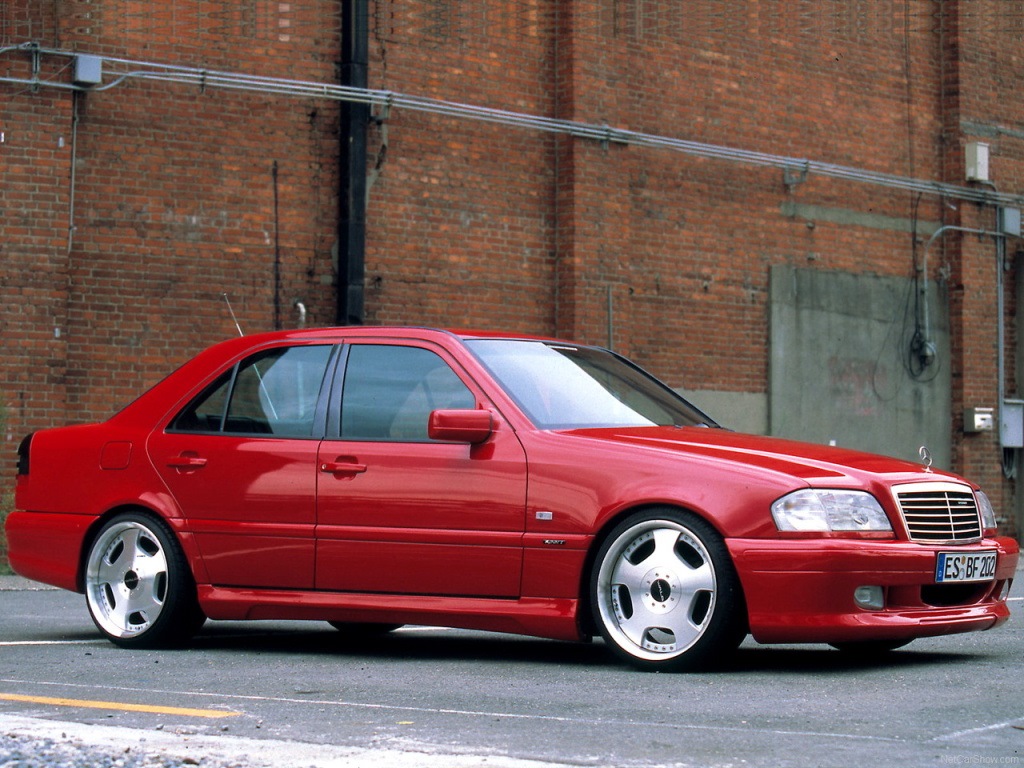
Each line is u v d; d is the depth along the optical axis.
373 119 19.22
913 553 8.16
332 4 19.05
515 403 8.83
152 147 17.73
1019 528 26.88
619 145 21.20
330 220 18.97
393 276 19.39
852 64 24.67
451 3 20.03
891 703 7.04
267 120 18.56
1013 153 26.95
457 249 19.97
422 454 8.87
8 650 9.58
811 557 7.91
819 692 7.41
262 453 9.34
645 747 5.84
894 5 25.38
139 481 9.73
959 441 25.91
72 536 9.96
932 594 8.44
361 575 8.95
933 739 6.06
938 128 26.08
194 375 9.91
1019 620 11.95
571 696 7.31
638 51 21.75
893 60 25.34
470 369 9.02
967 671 8.28
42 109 16.80
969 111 26.16
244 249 18.34
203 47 18.12
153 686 7.81
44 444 10.30
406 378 9.20
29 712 6.75
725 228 22.72
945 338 25.92
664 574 8.19
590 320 20.80
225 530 9.36
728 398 22.64
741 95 23.02
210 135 18.14
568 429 8.78
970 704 7.02
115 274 17.47
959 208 26.02
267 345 9.77
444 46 19.95
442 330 9.32
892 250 25.14
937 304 25.84
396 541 8.83
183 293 17.89
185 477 9.56
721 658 8.18
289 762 5.38
